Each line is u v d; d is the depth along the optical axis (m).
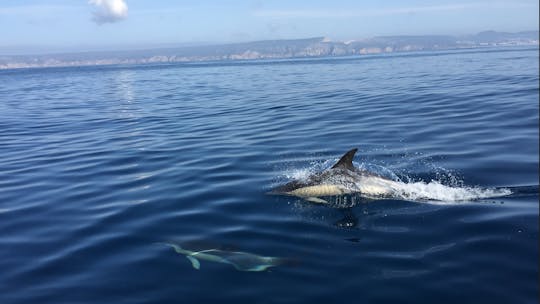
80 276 7.41
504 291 6.27
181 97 37.09
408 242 7.96
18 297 6.82
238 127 20.06
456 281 6.59
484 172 11.27
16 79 89.75
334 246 7.98
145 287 6.96
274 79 53.94
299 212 9.67
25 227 9.73
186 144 17.09
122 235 9.00
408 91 28.70
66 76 97.12
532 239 7.70
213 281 7.02
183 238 8.66
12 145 19.19
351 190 10.44
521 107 19.22
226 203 10.42
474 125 16.58
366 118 19.75
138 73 99.00
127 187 12.16
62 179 13.38
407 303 6.16
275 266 7.36
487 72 40.56
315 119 20.50
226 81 56.06
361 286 6.63
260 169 12.92
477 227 8.33
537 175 10.80
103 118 26.33
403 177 11.30
